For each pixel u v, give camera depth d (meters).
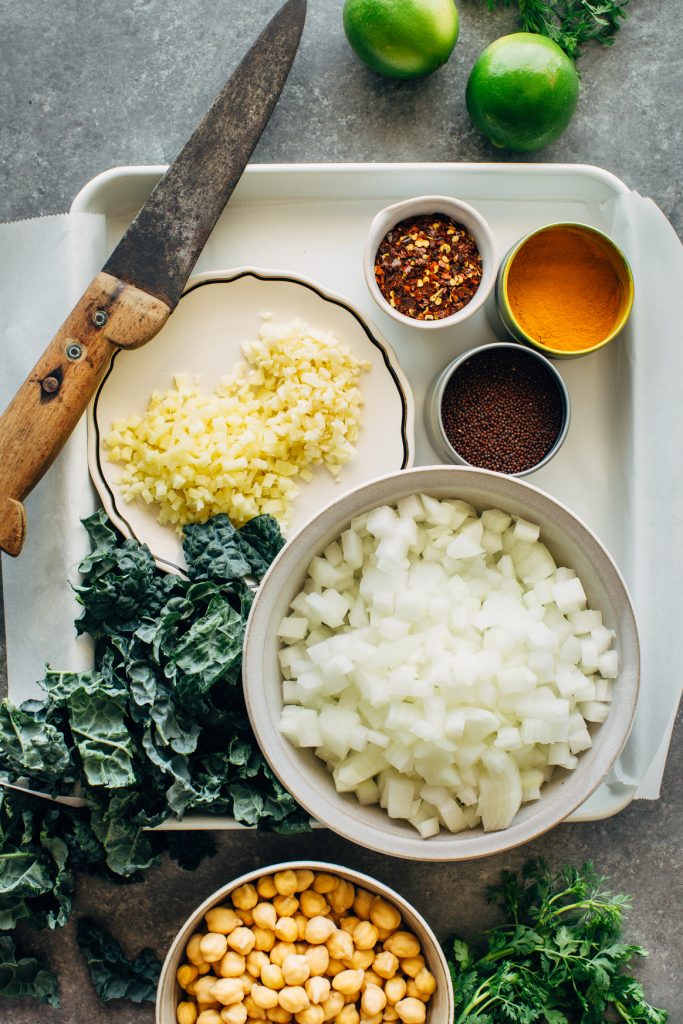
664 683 0.66
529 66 0.63
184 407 0.64
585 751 0.61
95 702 0.62
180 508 0.65
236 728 0.63
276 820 0.64
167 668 0.62
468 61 0.69
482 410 0.65
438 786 0.61
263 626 0.60
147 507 0.65
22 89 0.69
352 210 0.66
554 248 0.65
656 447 0.66
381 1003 0.64
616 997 0.66
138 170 0.63
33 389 0.61
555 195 0.67
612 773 0.67
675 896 0.70
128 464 0.65
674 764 0.69
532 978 0.66
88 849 0.64
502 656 0.61
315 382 0.64
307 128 0.69
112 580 0.63
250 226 0.66
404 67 0.65
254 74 0.62
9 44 0.69
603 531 0.67
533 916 0.68
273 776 0.63
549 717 0.60
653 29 0.70
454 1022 0.65
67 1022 0.69
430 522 0.62
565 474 0.67
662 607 0.66
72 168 0.69
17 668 0.65
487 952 0.69
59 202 0.69
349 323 0.65
